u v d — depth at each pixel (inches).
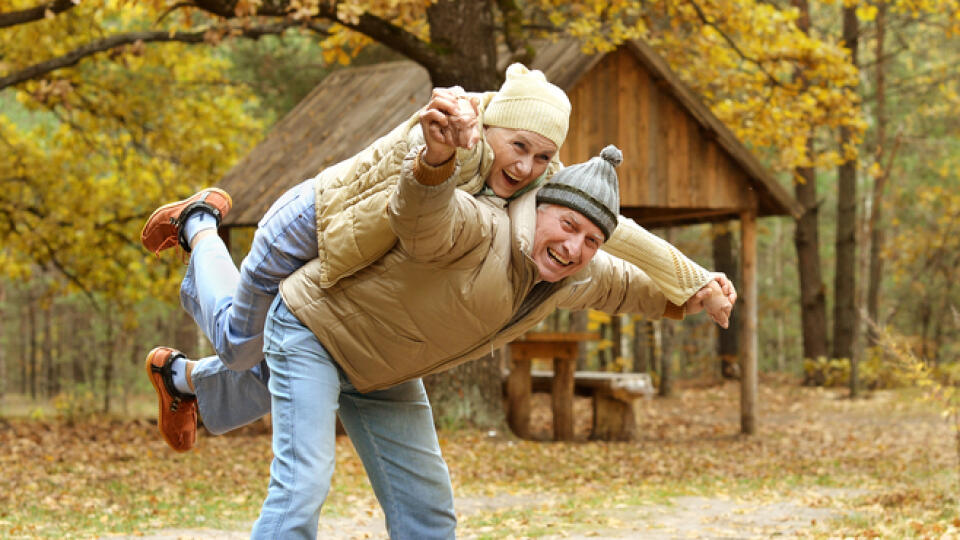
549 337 563.5
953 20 669.3
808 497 360.8
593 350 1170.6
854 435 607.5
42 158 756.6
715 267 1128.8
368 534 275.9
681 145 577.9
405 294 134.5
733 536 273.6
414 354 141.1
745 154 580.1
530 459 466.9
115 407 1063.6
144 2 467.5
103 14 700.7
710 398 912.3
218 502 338.0
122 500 339.6
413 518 155.9
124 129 792.9
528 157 133.0
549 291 143.5
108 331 940.6
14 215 732.7
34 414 772.6
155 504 331.9
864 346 1167.6
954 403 364.8
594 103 555.2
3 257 795.4
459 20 518.0
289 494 134.6
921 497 340.2
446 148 115.4
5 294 1376.7
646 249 148.9
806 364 1011.3
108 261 788.6
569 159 546.6
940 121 1071.6
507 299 137.0
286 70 866.8
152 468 432.1
